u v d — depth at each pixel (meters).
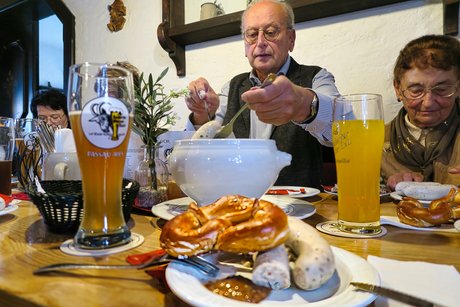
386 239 0.46
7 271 0.33
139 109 0.66
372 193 0.48
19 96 3.19
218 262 0.32
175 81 2.14
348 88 1.61
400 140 1.30
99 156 0.38
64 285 0.30
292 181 1.35
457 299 0.27
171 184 0.73
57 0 2.56
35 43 3.05
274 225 0.28
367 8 1.53
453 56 1.14
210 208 0.31
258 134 1.46
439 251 0.41
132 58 2.33
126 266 0.31
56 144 0.75
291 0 1.56
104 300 0.27
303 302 0.25
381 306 0.26
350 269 0.29
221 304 0.22
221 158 0.49
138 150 0.77
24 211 0.66
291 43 1.54
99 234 0.40
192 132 0.83
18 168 0.90
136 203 0.65
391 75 1.51
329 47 1.64
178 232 0.29
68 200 0.46
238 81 1.64
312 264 0.26
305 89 0.77
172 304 0.26
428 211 0.51
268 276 0.26
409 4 1.45
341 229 0.50
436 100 1.17
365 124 0.47
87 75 0.38
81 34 2.56
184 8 1.98
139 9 2.26
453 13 1.33
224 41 1.95
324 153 1.58
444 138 1.20
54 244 0.43
